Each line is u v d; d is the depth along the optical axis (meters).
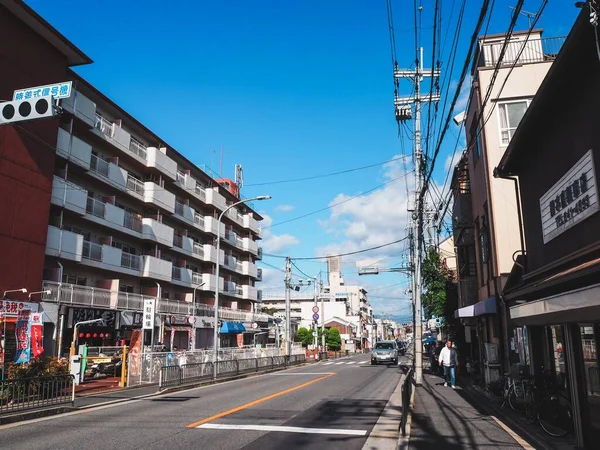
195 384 19.61
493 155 16.50
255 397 15.27
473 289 21.42
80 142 27.36
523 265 12.03
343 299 112.38
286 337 36.72
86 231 29.84
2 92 21.03
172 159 41.34
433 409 12.54
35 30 23.08
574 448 7.50
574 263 8.48
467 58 7.71
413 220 20.77
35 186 23.02
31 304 21.84
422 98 16.78
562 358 10.12
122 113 33.34
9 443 8.46
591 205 8.12
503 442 8.42
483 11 6.57
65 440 8.67
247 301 57.19
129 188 33.41
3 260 21.06
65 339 25.11
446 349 18.66
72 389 13.05
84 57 25.61
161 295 38.06
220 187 50.22
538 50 17.98
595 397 7.84
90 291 27.03
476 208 19.48
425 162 15.37
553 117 9.66
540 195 10.78
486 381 15.52
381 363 38.97
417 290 19.17
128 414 11.92
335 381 21.41
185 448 7.96
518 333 13.90
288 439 8.72
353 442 8.51
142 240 35.19
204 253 45.09
